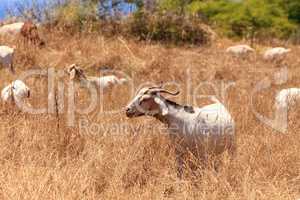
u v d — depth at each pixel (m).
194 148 19.77
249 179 18.45
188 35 65.00
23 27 52.59
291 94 28.70
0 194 16.97
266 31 84.75
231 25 84.44
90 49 52.34
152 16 64.25
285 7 91.06
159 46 60.06
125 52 52.34
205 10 88.88
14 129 22.97
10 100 27.56
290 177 19.64
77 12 61.88
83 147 21.89
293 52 66.69
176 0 70.81
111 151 21.20
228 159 19.34
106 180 19.23
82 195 17.28
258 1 89.50
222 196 17.91
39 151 21.00
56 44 53.50
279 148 21.64
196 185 18.97
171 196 18.59
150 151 21.20
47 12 62.06
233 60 57.03
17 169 18.81
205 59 56.34
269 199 17.39
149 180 19.25
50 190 17.23
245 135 23.30
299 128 24.55
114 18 63.28
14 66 45.50
